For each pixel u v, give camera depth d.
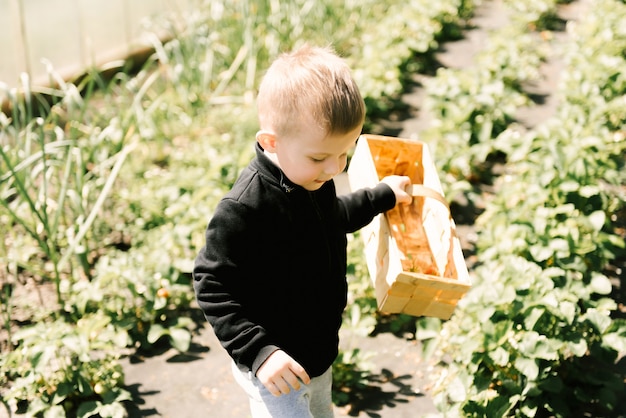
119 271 3.53
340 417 3.01
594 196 4.05
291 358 1.97
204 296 1.99
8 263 3.80
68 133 5.00
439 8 7.04
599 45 6.25
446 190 4.26
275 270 2.00
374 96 5.46
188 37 5.45
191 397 3.16
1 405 3.08
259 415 2.12
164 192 4.27
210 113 5.31
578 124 4.73
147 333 3.46
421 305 2.38
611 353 3.00
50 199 4.25
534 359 2.83
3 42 5.53
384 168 2.70
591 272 3.51
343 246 2.19
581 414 2.95
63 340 3.03
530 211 3.89
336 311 2.17
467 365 3.05
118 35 6.05
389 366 3.28
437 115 5.20
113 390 3.07
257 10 5.92
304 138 1.85
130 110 4.45
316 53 1.93
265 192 1.95
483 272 3.52
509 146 4.73
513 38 6.64
